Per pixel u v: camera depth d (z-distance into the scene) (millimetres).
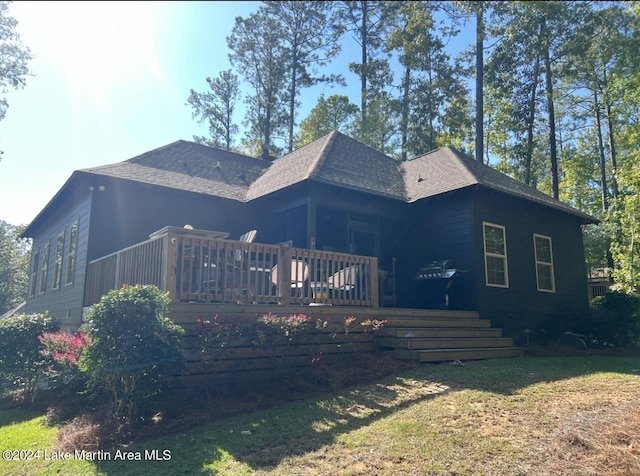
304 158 13117
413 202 11969
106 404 6000
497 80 20672
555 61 19719
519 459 3893
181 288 6301
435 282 11891
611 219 18359
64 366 6371
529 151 22000
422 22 21844
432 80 25453
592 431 4422
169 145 13891
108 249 10523
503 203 12086
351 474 3682
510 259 11938
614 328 11781
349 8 26750
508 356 8914
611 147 23484
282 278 7395
